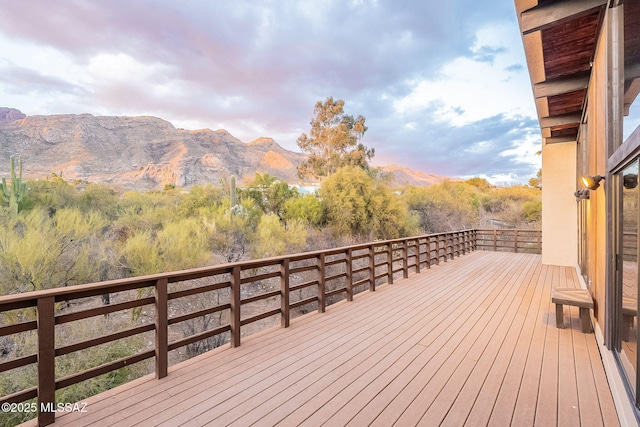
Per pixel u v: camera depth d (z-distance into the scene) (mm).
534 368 2656
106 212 15539
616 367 2275
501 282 6316
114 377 5906
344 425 1876
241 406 2074
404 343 3205
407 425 1879
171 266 9742
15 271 7512
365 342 3232
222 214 14758
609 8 2604
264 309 10312
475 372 2580
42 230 9070
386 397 2195
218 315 9078
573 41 3680
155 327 2469
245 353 2947
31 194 13430
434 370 2613
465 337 3377
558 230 8508
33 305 1894
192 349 7719
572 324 3799
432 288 5777
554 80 4691
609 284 2561
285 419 1933
